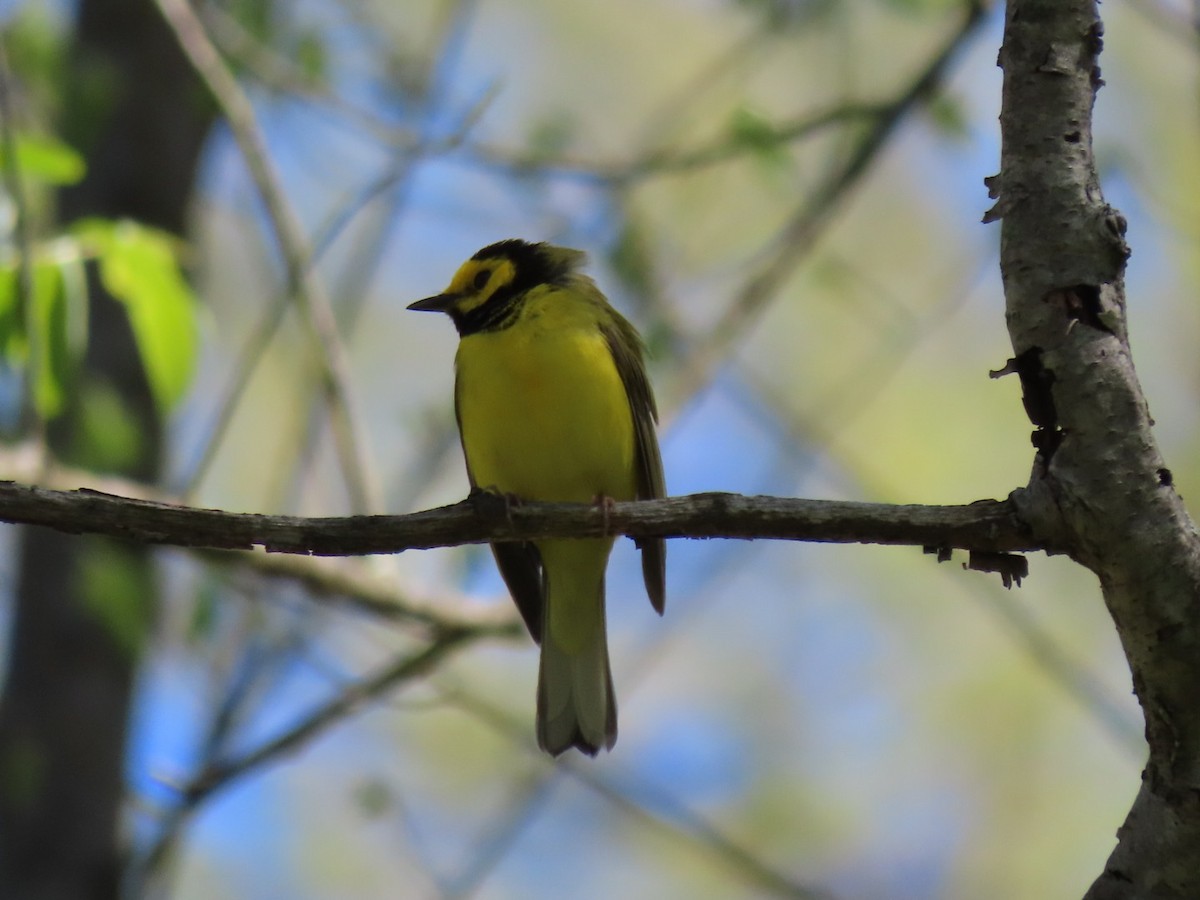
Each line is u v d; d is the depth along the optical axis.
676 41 16.48
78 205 12.23
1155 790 5.86
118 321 11.84
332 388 10.77
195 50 10.88
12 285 9.15
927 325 13.97
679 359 12.09
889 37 15.01
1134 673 5.91
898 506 6.36
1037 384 5.92
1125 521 5.76
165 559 11.70
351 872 15.20
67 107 11.95
